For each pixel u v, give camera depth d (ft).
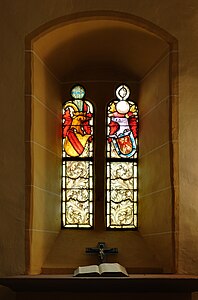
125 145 18.02
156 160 16.39
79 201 17.75
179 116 15.37
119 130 18.10
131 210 17.67
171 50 15.51
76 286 13.88
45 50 16.19
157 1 15.60
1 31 15.61
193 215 15.11
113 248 16.39
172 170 15.24
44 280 13.74
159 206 16.06
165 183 15.64
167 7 15.58
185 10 15.58
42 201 16.02
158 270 15.90
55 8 15.56
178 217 15.10
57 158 17.52
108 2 15.52
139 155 17.84
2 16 15.64
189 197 15.17
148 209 16.94
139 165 17.79
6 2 15.65
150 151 16.93
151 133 16.89
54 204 17.04
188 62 15.48
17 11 15.61
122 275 13.97
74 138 18.06
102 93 18.24
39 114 16.01
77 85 18.30
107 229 17.53
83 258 16.43
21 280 13.75
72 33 16.06
